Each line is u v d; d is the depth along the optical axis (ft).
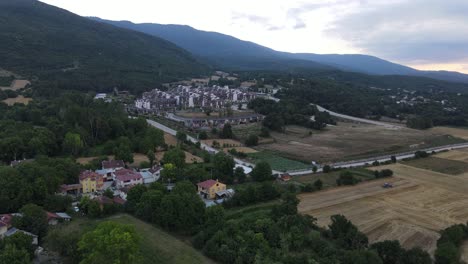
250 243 261.44
